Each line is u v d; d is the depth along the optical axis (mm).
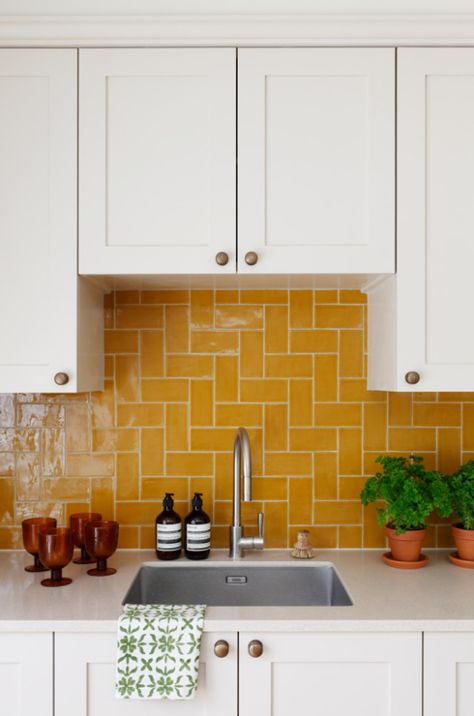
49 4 1784
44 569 1895
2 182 1763
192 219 1771
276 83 1777
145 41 1759
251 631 1533
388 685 1555
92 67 1770
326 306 2123
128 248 1765
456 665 1550
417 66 1782
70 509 2102
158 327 2119
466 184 1782
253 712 1542
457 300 1771
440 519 2117
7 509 2098
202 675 1541
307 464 2113
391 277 1825
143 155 1772
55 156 1764
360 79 1782
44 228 1763
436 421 2117
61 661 1536
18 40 1753
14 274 1757
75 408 2104
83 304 1838
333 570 1951
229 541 2092
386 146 1776
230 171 1771
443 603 1635
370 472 2109
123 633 1504
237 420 2115
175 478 2111
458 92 1787
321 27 1745
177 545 1983
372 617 1542
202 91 1777
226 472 2109
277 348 2117
